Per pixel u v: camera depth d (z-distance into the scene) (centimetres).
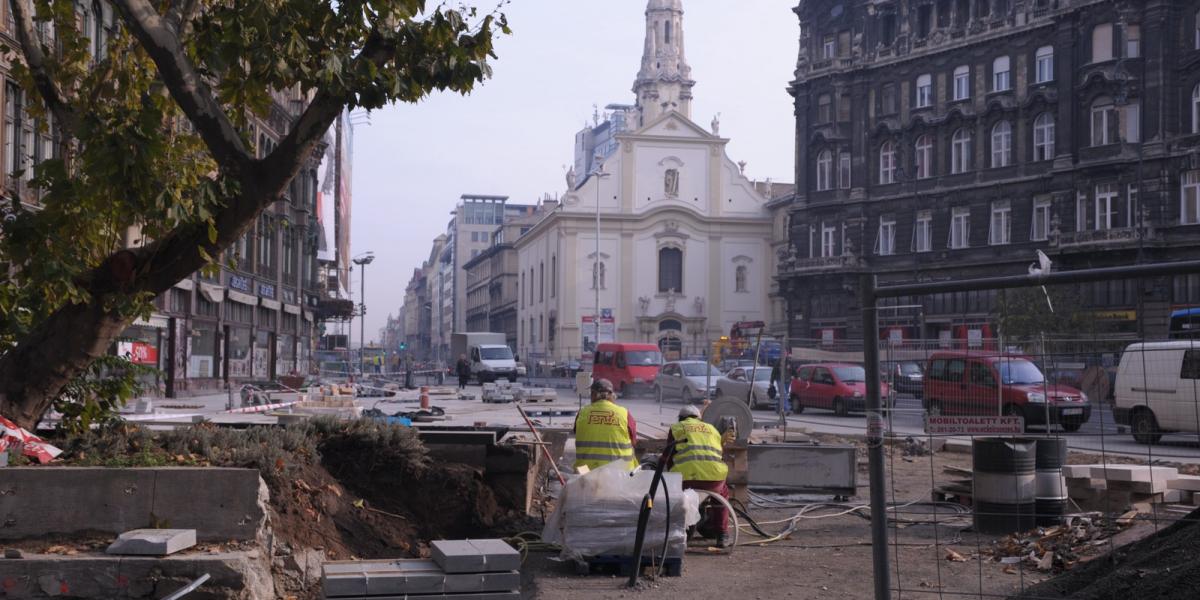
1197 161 4562
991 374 785
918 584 834
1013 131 5384
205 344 3794
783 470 1373
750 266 8800
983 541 1022
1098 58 4919
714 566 949
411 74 930
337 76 898
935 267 5719
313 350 6147
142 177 880
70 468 778
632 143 8725
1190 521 745
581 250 8594
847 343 2136
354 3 895
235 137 925
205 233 939
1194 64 4606
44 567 710
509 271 13000
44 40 1484
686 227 8712
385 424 1083
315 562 842
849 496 1388
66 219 928
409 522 1016
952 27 5669
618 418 1027
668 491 911
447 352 18688
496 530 1053
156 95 983
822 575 908
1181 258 4612
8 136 2259
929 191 5781
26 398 930
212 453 905
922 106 5869
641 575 899
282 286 4819
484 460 1133
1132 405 712
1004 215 5431
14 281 1012
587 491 911
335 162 6141
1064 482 1152
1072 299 1952
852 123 6228
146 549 727
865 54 6147
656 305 8650
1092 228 4931
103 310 936
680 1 11275
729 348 5975
